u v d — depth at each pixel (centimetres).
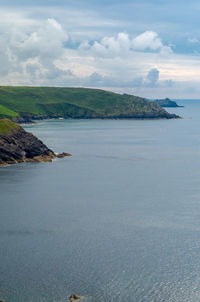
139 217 9844
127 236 8506
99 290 6275
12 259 7325
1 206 10812
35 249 7775
